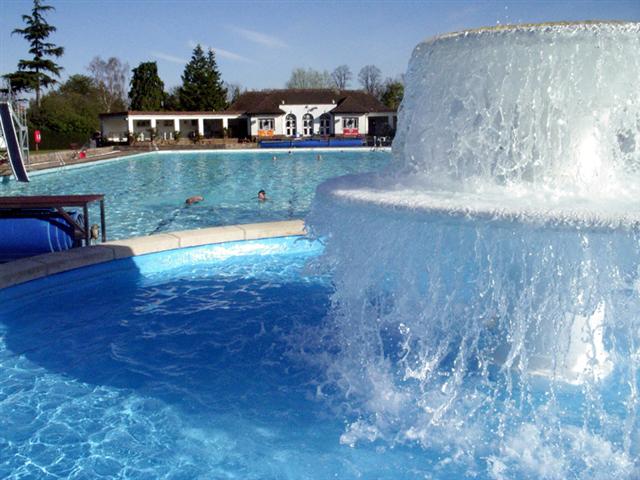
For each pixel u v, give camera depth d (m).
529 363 4.55
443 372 4.79
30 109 50.09
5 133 20.66
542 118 3.87
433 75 4.33
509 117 3.93
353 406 4.39
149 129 49.66
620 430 3.96
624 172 3.95
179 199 17.27
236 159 33.44
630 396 4.14
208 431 4.10
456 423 4.10
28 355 5.43
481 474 3.58
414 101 4.56
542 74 3.83
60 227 8.60
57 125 49.78
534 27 3.80
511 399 4.35
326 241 4.67
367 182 4.45
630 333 4.34
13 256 8.40
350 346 5.45
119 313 6.55
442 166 4.26
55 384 4.83
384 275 4.38
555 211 3.09
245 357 5.30
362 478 3.57
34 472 3.64
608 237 3.35
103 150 37.06
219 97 70.38
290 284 7.59
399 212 3.48
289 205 16.11
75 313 6.56
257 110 51.66
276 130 53.12
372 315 5.50
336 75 88.62
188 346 5.59
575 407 4.21
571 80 3.80
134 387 4.77
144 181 22.41
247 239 9.19
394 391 4.57
